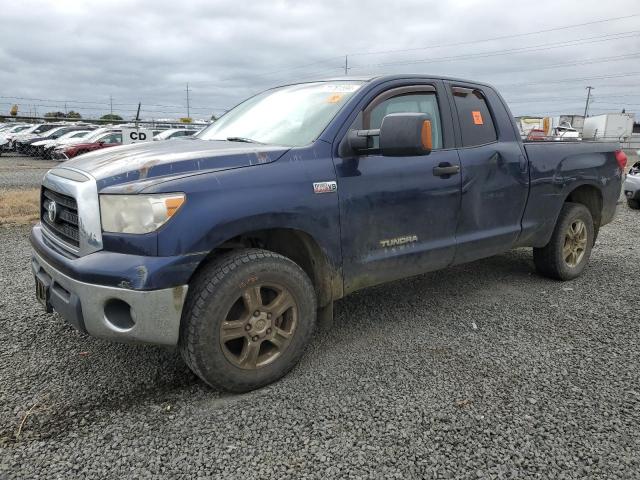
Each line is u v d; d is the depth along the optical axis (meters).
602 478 2.24
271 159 2.99
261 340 2.95
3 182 14.20
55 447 2.45
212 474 2.27
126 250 2.61
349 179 3.24
